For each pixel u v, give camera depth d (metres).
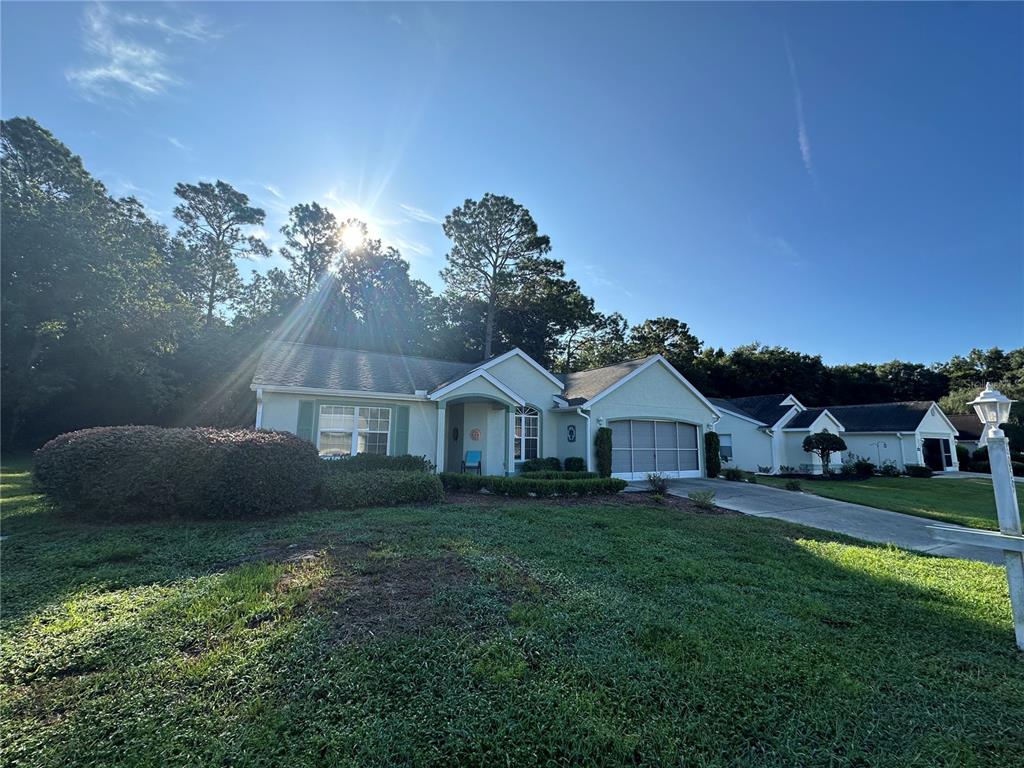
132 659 3.29
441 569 5.28
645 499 11.99
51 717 2.68
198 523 7.61
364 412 14.04
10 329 21.27
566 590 4.79
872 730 2.77
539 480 11.71
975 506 13.96
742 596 4.91
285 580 4.83
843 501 13.61
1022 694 3.23
